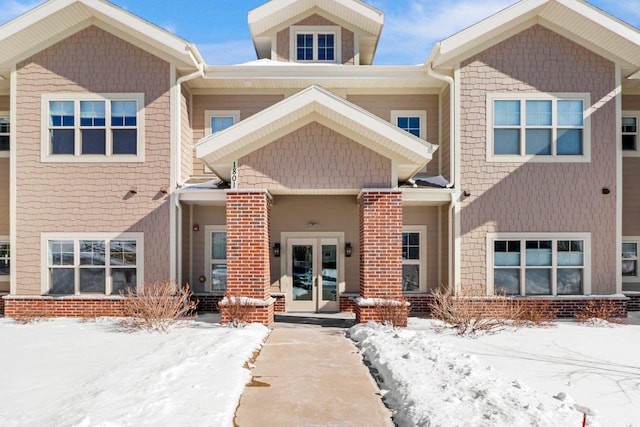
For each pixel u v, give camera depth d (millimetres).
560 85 13234
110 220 13086
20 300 12828
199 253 14844
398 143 11531
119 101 13258
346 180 11906
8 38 12656
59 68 13203
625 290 14930
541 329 11180
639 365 7793
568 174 13156
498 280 13109
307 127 11953
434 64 13414
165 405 5566
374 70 14148
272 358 8422
